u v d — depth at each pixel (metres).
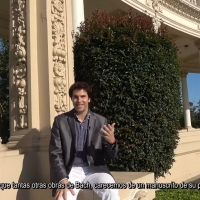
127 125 5.83
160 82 6.00
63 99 4.64
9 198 3.73
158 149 6.01
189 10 15.48
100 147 3.53
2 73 22.69
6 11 10.34
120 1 11.25
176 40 17.73
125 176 4.84
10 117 4.64
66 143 3.43
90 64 6.00
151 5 13.16
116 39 5.91
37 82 4.46
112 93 5.88
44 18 4.53
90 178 3.44
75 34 6.53
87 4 12.34
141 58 5.83
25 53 4.50
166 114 6.16
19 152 4.16
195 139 11.51
